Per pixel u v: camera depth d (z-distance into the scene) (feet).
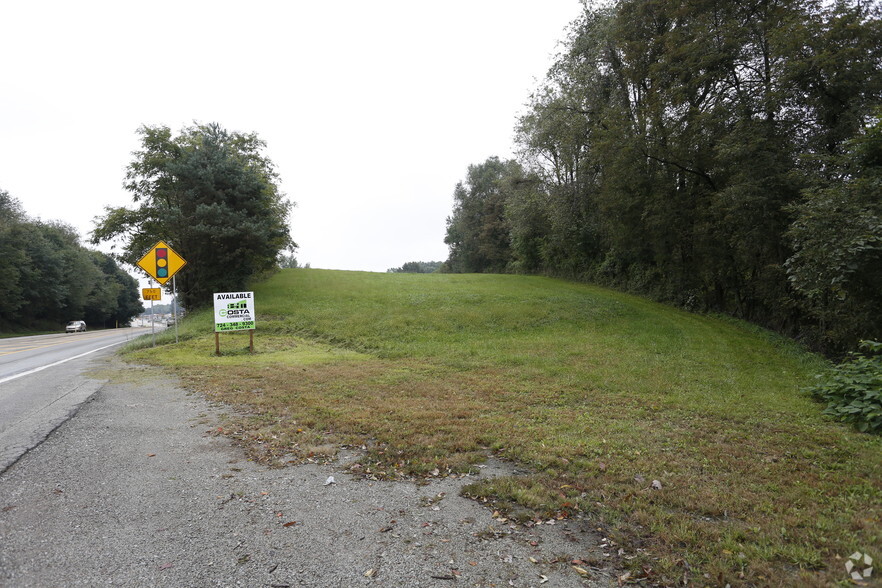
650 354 39.68
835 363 41.34
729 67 54.49
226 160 72.23
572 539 10.87
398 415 21.67
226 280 72.08
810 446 18.11
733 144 47.88
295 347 49.34
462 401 24.94
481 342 46.80
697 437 19.04
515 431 19.29
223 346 49.03
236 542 10.52
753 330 52.85
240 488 13.60
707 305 65.31
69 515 11.71
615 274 84.23
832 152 46.57
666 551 10.27
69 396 25.44
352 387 28.53
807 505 12.54
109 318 243.60
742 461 16.11
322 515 11.94
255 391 27.32
